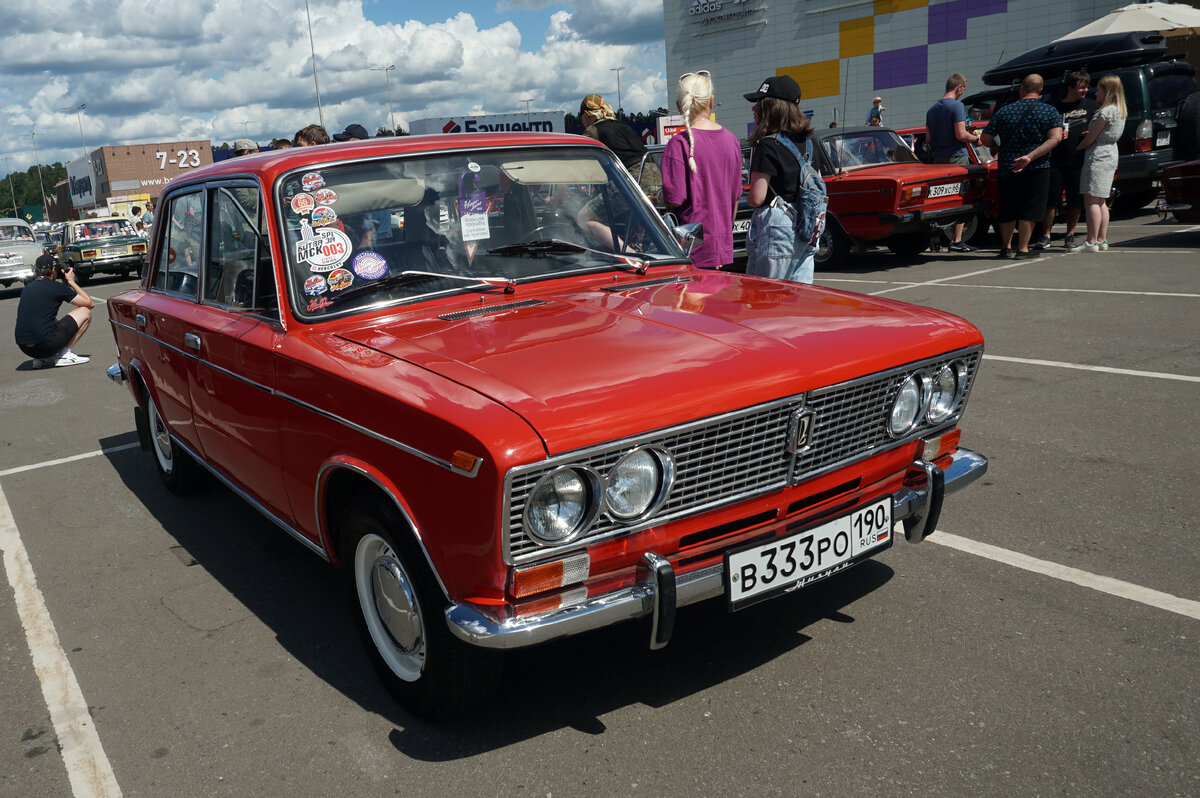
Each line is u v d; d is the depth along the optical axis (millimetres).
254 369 3184
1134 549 3551
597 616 2332
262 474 3400
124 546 4445
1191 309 7363
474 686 2635
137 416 5293
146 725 2904
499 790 2455
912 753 2469
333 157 3285
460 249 3316
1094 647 2916
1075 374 5898
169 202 4316
